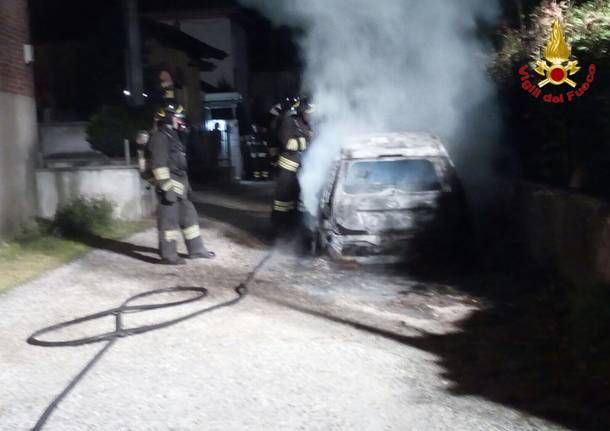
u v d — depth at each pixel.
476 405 5.34
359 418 5.12
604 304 6.54
